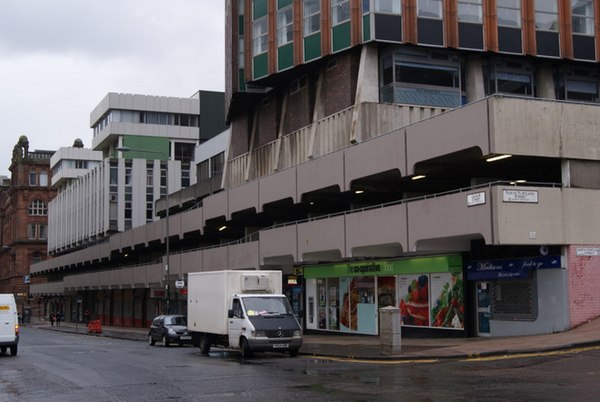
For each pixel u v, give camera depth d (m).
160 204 69.31
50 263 93.31
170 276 51.22
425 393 13.09
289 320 23.81
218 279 25.33
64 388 16.11
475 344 21.83
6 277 127.00
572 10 35.91
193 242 57.38
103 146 89.12
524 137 22.77
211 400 13.32
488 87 35.94
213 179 55.06
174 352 29.00
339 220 30.50
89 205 83.56
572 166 23.41
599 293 22.86
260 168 43.53
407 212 26.23
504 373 15.35
